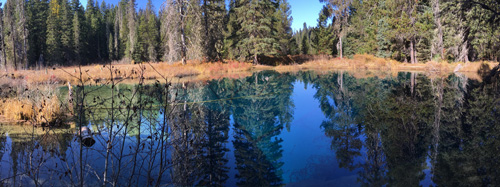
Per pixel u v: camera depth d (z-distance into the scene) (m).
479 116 7.09
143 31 49.16
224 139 5.77
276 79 19.83
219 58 31.70
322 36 44.56
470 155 4.36
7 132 5.89
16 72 21.38
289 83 17.31
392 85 14.65
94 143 4.91
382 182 3.46
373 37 33.62
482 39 22.16
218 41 32.47
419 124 6.55
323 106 9.70
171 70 21.20
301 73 25.05
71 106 7.62
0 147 4.86
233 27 36.62
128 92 10.73
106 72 19.19
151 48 45.72
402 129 6.21
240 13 33.41
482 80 15.03
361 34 38.16
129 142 4.95
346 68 30.22
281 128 6.76
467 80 15.46
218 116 8.06
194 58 26.11
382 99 10.55
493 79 14.85
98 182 3.49
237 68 27.48
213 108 9.29
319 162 4.34
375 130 6.23
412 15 26.83
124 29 60.72
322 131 6.36
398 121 6.99
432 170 3.82
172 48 24.67
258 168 4.17
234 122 7.38
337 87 14.85
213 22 31.77
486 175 3.56
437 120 6.89
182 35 25.20
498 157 4.21
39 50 49.38
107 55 64.50
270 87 15.43
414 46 28.53
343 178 3.68
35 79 16.06
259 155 4.79
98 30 64.00
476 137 5.34
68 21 50.81
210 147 5.20
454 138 5.37
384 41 30.38
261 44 32.31
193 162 4.32
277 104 10.28
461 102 9.13
